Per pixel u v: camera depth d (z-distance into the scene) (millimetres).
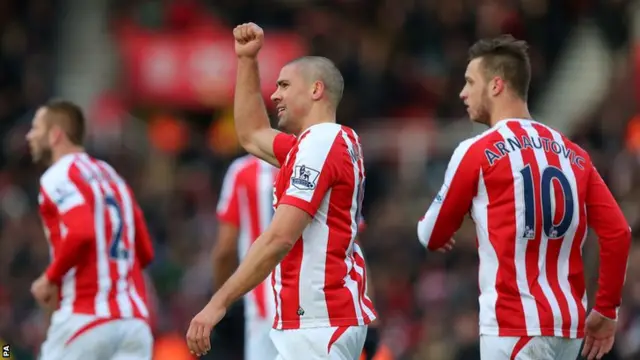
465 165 21781
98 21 73062
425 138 55156
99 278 27125
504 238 21469
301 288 20969
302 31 65062
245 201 31891
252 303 31625
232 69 63500
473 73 22562
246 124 22844
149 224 54906
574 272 21891
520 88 22359
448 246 22609
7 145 61281
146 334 27797
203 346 20219
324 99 21797
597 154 52375
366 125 60156
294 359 20953
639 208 44031
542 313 21312
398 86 61875
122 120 63875
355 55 62781
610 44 63344
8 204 57312
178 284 50406
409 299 47469
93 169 27656
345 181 21141
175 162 61500
